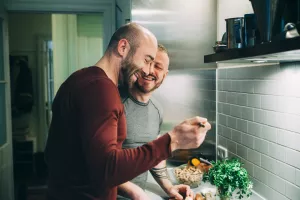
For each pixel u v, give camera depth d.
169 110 2.32
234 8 1.92
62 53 4.03
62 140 1.29
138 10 2.03
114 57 1.69
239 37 1.36
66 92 1.25
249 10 1.75
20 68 4.63
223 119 2.36
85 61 4.10
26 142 4.65
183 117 2.35
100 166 1.08
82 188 1.31
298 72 1.49
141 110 2.22
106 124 1.12
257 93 1.87
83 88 1.20
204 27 2.11
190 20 2.09
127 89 2.15
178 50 2.10
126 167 1.06
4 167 2.87
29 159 4.66
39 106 4.70
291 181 1.58
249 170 2.00
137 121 2.22
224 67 2.26
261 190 1.87
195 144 1.14
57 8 2.90
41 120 4.71
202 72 2.39
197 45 2.11
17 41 4.61
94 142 1.10
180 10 2.07
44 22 4.62
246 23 1.33
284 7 1.03
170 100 2.30
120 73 1.97
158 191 2.13
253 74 1.91
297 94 1.50
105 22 2.98
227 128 2.30
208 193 1.88
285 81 1.60
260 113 1.85
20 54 4.62
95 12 2.98
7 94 2.94
